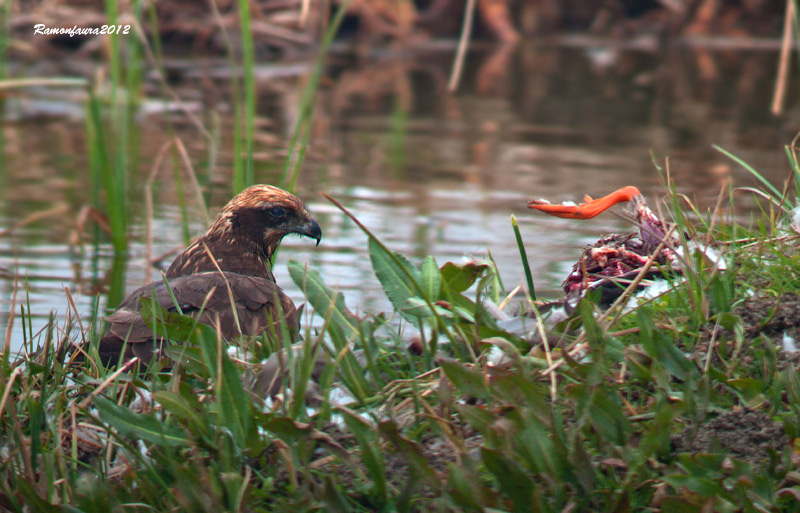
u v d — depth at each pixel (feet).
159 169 59.67
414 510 18.04
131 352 25.07
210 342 19.84
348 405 20.62
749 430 18.54
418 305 22.09
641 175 55.83
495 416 18.16
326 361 21.11
